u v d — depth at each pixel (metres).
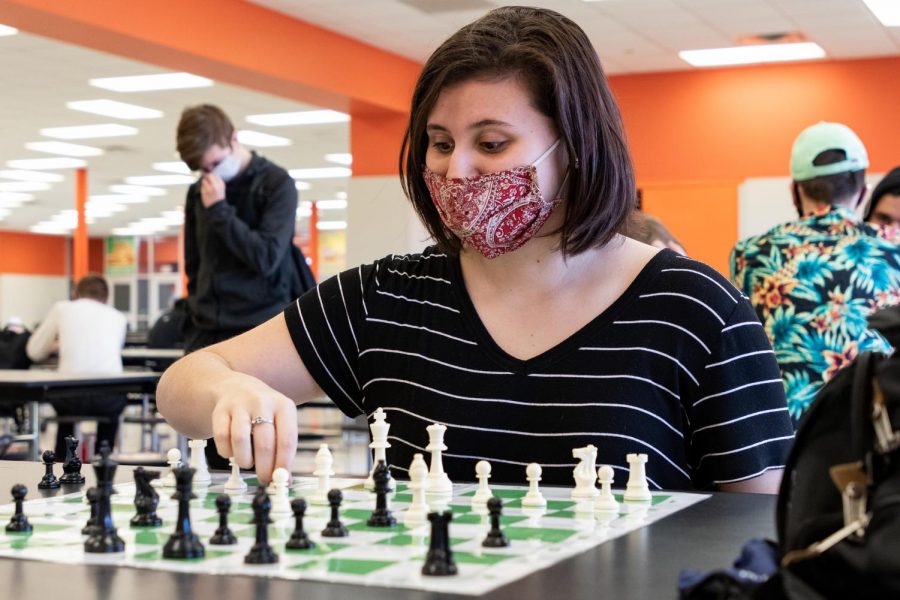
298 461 7.77
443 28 9.46
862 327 2.88
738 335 1.57
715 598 0.75
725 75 10.81
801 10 8.66
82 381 5.14
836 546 0.73
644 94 11.06
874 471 0.74
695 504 1.29
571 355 1.57
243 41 8.61
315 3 8.67
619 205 1.56
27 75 10.61
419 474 1.22
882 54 10.22
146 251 29.66
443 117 1.55
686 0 8.40
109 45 7.93
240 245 3.95
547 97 1.52
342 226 27.73
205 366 1.61
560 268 1.60
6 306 28.70
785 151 10.63
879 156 10.34
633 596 0.86
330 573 0.94
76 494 1.42
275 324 1.79
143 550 1.04
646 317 1.57
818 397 0.81
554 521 1.18
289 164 17.06
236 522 1.21
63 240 30.12
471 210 1.54
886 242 2.94
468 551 1.02
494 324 1.62
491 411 1.58
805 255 2.95
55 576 0.94
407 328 1.68
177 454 1.59
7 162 16.89
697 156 10.91
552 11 1.59
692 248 10.91
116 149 15.51
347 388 1.77
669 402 1.56
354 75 9.91
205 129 3.94
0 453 6.52
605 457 1.51
